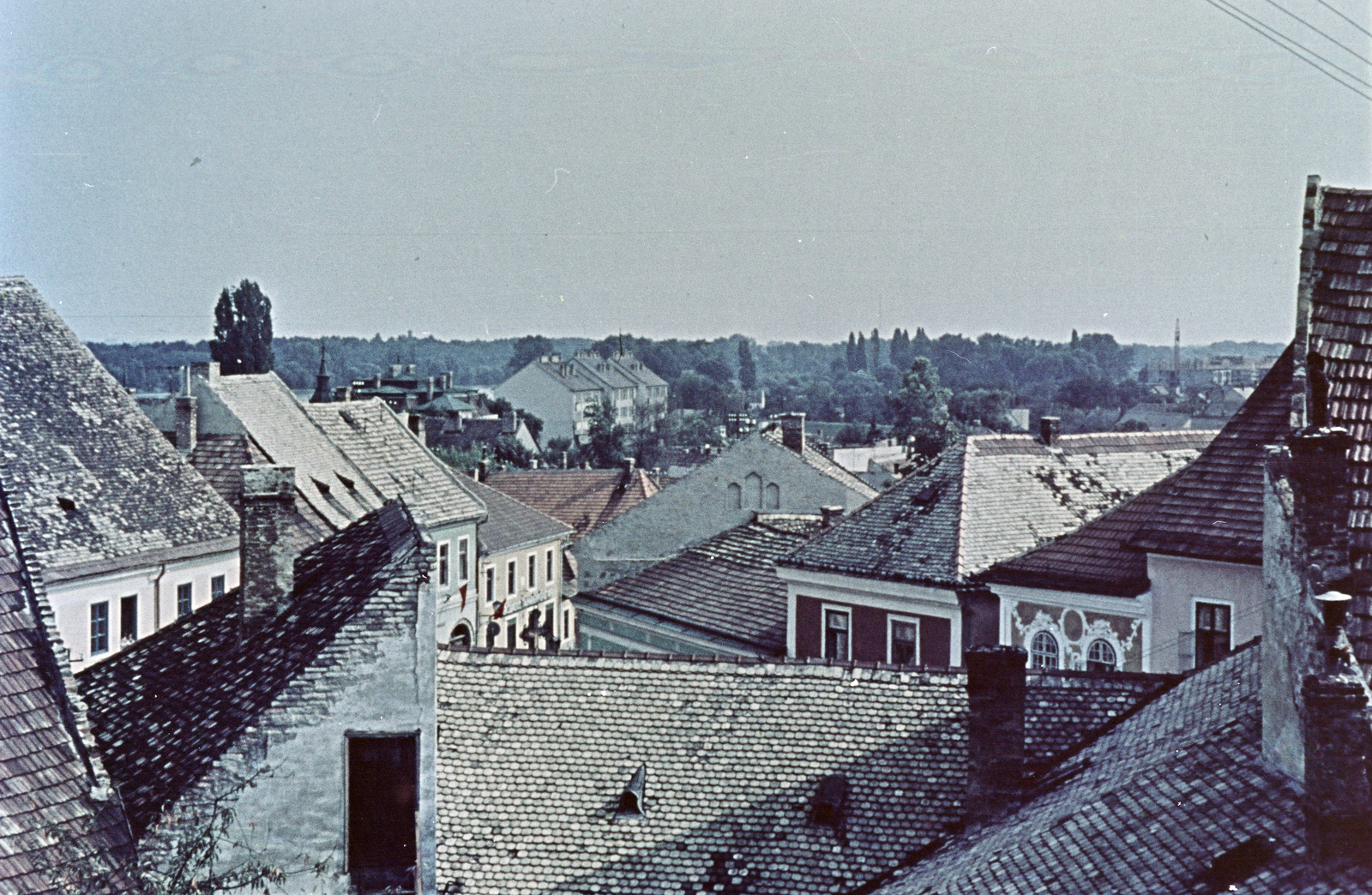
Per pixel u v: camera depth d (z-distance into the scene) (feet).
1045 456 125.18
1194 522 87.92
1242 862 39.55
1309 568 41.55
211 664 60.70
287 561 62.03
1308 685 38.32
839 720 67.31
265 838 51.01
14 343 150.51
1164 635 89.20
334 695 51.88
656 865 60.95
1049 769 62.90
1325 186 51.16
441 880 60.03
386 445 205.46
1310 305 49.03
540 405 614.75
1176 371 552.41
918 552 112.27
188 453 179.63
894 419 491.31
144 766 54.13
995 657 61.11
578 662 70.85
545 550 243.81
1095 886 43.39
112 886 47.75
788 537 144.25
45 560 129.70
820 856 60.90
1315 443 41.70
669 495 159.63
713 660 71.00
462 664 70.64
